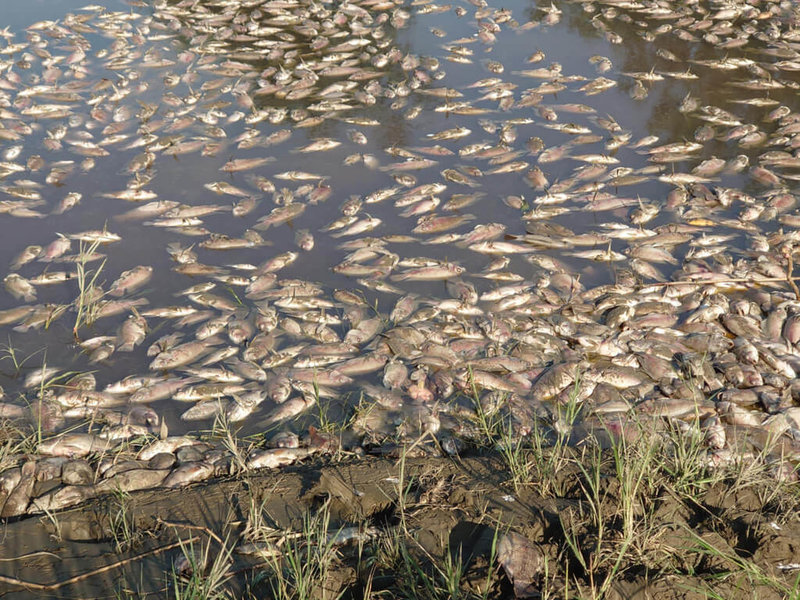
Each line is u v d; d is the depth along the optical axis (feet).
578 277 21.76
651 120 30.91
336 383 18.35
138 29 40.16
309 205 25.76
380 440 16.63
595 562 12.39
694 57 36.27
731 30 38.17
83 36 39.58
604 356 18.88
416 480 14.84
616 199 25.32
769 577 11.94
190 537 13.42
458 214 25.03
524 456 15.44
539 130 30.30
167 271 22.68
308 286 21.59
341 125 31.17
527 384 18.03
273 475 15.19
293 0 43.24
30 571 12.67
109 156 29.09
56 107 32.35
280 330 20.04
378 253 22.98
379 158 28.55
